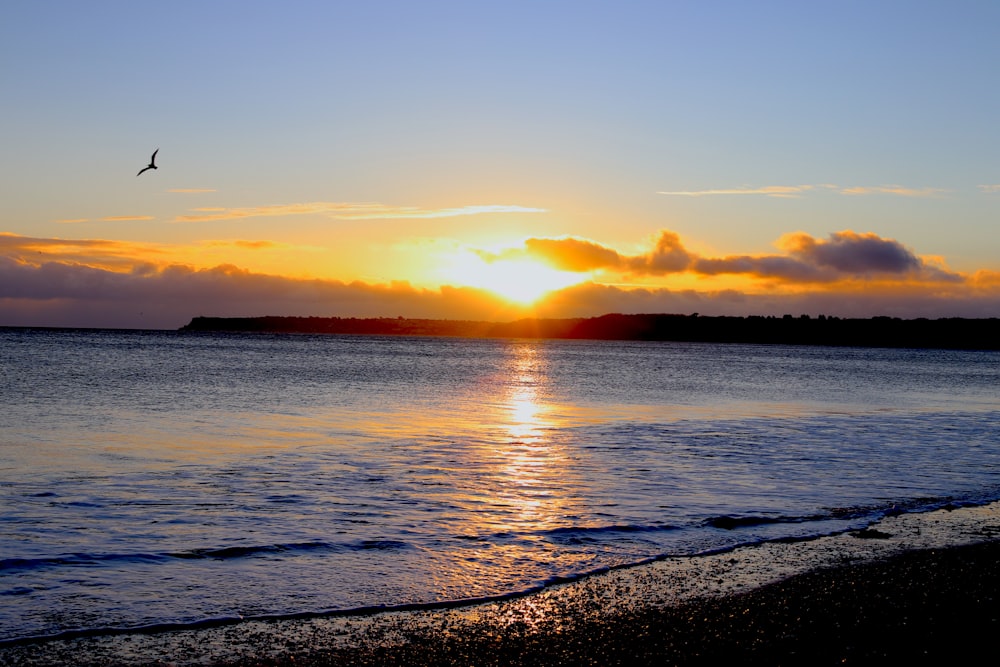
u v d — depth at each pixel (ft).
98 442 104.78
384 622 42.22
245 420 132.77
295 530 60.13
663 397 200.64
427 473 84.74
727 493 76.48
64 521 62.08
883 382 291.58
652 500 72.69
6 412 137.59
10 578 47.91
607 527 62.39
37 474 82.07
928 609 44.19
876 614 43.34
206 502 69.51
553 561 53.31
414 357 433.07
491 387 222.69
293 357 381.60
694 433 125.70
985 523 66.18
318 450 100.73
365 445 105.70
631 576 50.29
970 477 88.53
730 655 38.01
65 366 262.26
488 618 42.83
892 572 51.08
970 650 38.73
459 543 57.31
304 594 46.26
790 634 40.50
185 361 310.86
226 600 45.03
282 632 40.73
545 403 177.37
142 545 55.47
